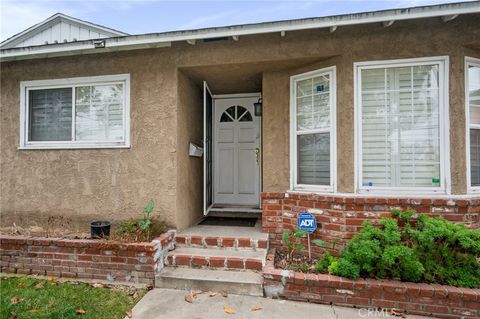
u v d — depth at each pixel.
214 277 3.21
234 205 5.67
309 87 4.01
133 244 3.35
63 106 4.42
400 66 3.51
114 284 3.31
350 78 3.58
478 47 3.43
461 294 2.64
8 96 4.50
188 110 4.53
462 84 3.38
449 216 3.25
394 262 2.79
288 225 3.94
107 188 4.19
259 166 5.58
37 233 4.20
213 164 5.73
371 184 3.59
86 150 4.26
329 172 3.79
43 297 3.00
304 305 2.88
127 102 4.16
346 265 2.90
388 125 3.57
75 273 3.49
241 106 5.73
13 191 4.45
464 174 3.39
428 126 3.49
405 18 3.21
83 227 4.23
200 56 3.98
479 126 3.55
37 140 4.48
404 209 3.33
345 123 3.59
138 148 4.12
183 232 4.05
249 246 3.68
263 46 3.82
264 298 3.01
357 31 3.58
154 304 2.88
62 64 4.33
